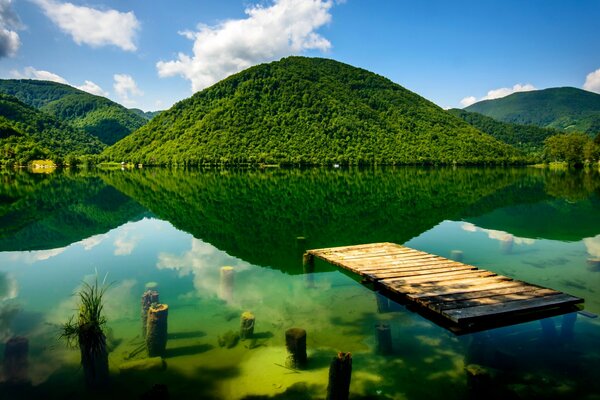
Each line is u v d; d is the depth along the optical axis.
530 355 7.32
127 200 32.50
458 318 7.94
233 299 10.22
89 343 6.37
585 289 10.80
